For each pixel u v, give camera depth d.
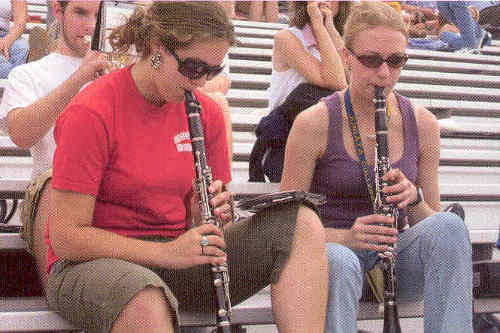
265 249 2.95
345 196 3.55
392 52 3.41
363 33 3.45
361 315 3.55
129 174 2.86
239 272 3.01
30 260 3.79
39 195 3.36
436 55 9.46
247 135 6.35
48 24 6.04
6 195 4.29
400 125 3.63
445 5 9.67
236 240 3.01
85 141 2.73
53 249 2.77
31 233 3.40
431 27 10.34
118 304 2.53
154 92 2.88
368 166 3.51
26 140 3.69
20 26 6.73
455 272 3.18
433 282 3.21
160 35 2.73
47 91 3.89
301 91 4.73
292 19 5.01
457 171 6.22
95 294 2.60
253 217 3.03
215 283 2.83
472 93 8.38
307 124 3.53
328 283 2.99
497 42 10.49
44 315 2.99
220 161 3.19
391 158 3.59
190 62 2.73
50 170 3.42
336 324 2.96
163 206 2.98
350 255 3.05
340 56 5.23
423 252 3.28
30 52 5.51
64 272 2.81
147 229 2.97
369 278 3.49
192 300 3.11
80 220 2.73
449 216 3.24
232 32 2.78
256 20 10.02
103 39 3.77
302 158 3.54
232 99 7.27
